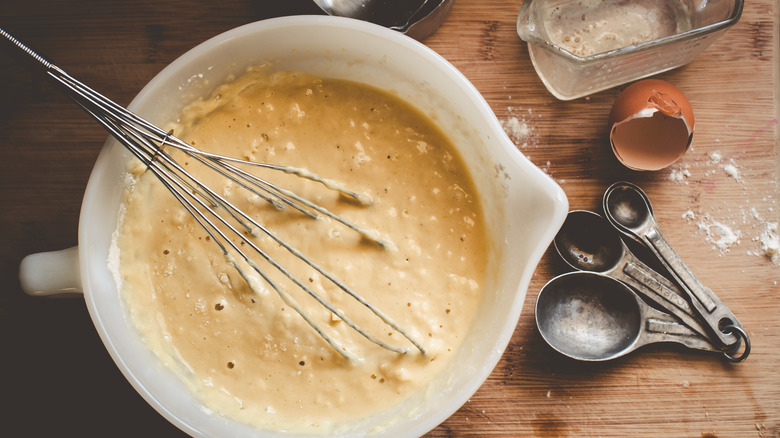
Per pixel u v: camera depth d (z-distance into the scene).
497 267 0.46
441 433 0.48
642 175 0.49
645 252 0.49
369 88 0.47
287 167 0.45
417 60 0.45
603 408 0.48
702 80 0.49
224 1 0.49
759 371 0.48
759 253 0.48
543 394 0.48
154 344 0.46
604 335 0.48
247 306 0.46
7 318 0.48
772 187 0.49
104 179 0.45
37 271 0.44
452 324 0.46
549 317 0.48
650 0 0.50
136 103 0.45
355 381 0.46
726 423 0.47
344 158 0.47
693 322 0.47
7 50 0.41
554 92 0.49
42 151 0.49
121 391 0.48
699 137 0.49
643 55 0.47
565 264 0.48
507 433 0.48
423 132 0.47
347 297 0.46
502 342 0.43
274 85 0.47
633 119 0.48
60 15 0.49
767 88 0.49
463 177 0.47
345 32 0.45
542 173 0.42
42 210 0.49
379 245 0.46
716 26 0.46
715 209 0.49
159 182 0.47
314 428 0.45
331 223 0.46
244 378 0.46
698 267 0.48
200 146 0.47
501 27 0.49
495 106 0.49
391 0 0.49
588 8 0.50
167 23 0.49
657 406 0.48
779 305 0.48
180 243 0.47
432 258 0.47
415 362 0.46
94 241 0.45
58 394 0.48
